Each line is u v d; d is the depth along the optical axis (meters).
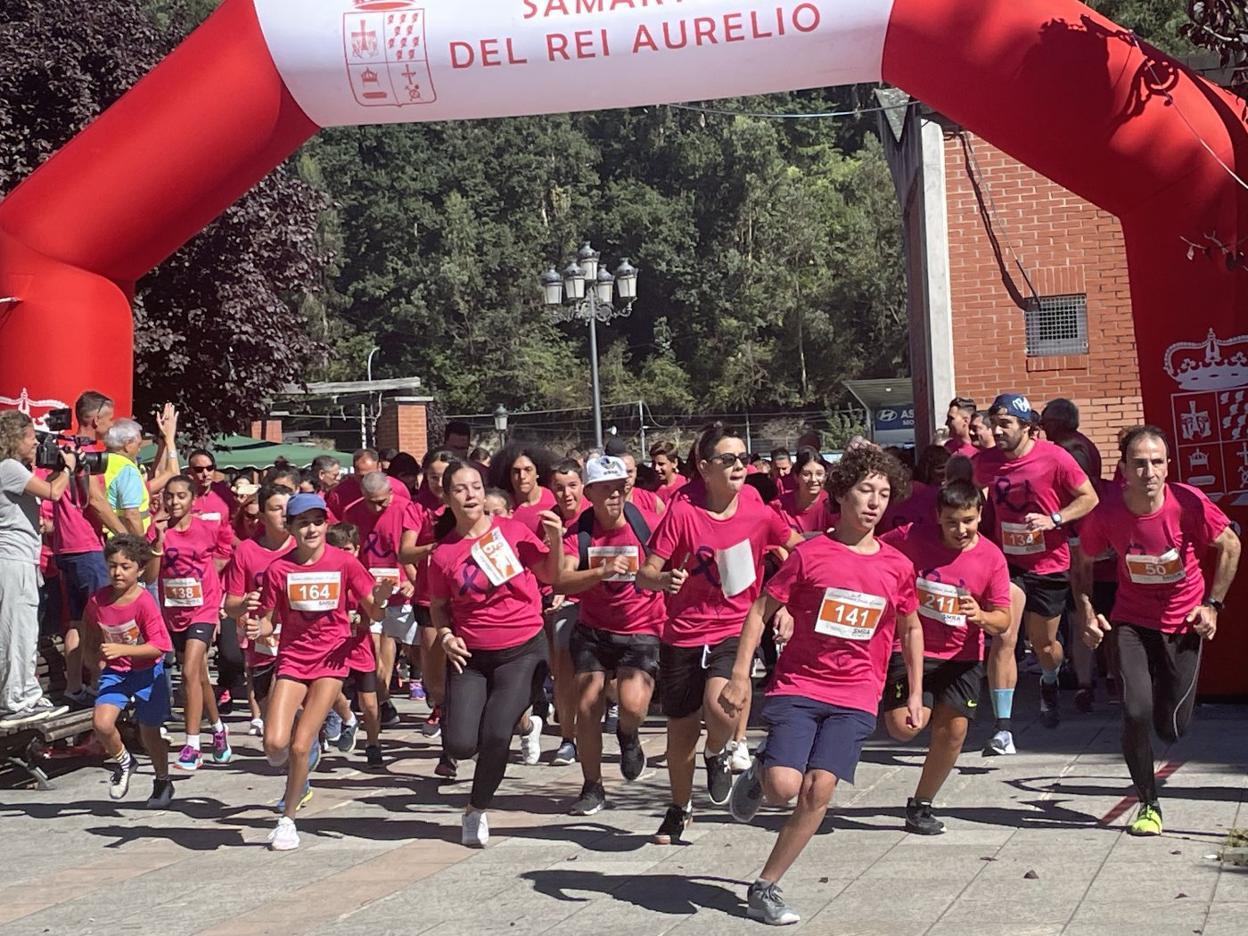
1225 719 9.78
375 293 85.06
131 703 8.75
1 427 9.31
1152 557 6.87
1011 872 6.10
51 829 8.22
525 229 87.94
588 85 10.64
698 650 6.76
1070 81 9.98
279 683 7.45
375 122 11.16
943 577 6.76
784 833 5.48
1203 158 10.02
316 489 13.03
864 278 81.75
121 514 10.19
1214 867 6.03
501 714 7.05
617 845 7.02
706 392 85.00
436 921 5.77
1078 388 15.41
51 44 17.06
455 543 7.18
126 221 10.98
